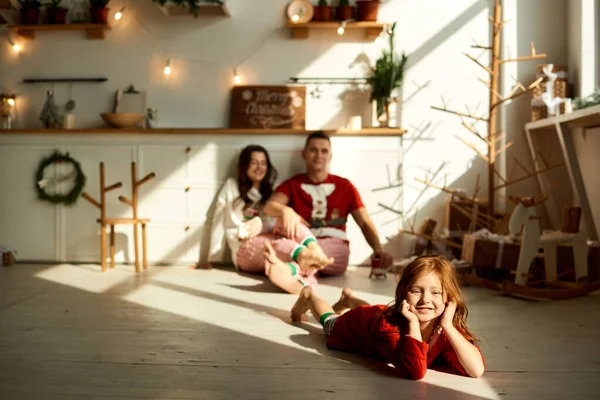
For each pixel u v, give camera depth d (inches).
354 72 189.3
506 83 183.9
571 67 177.5
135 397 69.9
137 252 169.5
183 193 182.2
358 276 163.5
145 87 191.6
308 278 148.3
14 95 191.6
